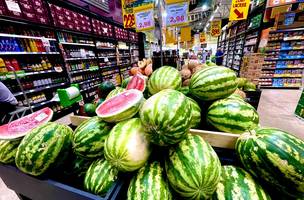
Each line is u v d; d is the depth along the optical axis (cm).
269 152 62
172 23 216
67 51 469
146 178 66
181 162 63
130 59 877
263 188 67
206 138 88
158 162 74
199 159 62
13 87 341
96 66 600
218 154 91
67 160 91
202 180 58
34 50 368
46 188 80
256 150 65
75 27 477
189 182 59
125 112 81
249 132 74
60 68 429
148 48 982
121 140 68
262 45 576
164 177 68
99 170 81
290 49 595
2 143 91
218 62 871
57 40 425
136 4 303
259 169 65
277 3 415
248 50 701
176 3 208
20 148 78
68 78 466
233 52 948
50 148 78
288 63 616
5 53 312
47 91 420
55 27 414
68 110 457
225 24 1173
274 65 625
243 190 65
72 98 135
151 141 68
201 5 630
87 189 80
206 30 1720
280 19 567
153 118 63
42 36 391
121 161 66
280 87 643
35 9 359
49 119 105
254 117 87
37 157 75
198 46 1586
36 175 80
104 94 153
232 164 83
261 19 576
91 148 84
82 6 518
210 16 974
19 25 342
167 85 107
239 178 69
